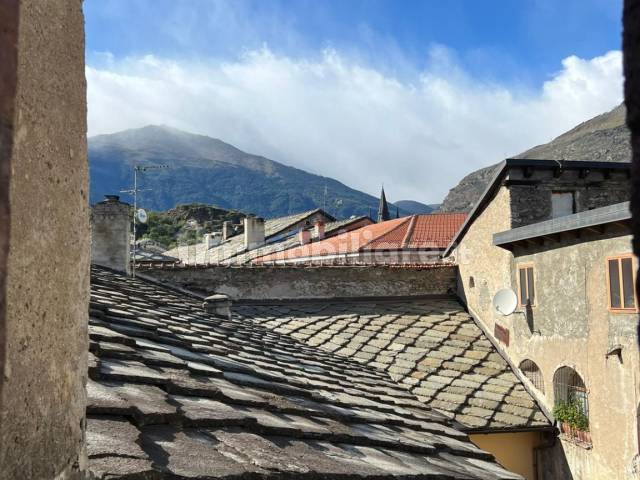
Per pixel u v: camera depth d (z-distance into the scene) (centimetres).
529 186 1276
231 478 279
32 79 149
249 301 1585
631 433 841
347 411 621
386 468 430
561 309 1035
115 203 1400
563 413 1006
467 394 1116
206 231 7694
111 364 411
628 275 853
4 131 133
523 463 1081
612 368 887
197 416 361
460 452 654
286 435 421
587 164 1272
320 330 1428
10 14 137
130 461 247
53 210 163
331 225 4581
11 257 136
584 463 962
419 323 1445
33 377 149
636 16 120
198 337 755
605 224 881
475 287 1472
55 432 163
